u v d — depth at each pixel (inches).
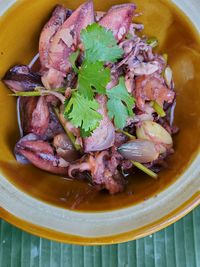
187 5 7.5
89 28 7.3
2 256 8.4
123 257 8.5
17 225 6.9
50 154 7.8
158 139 7.8
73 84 7.7
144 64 7.8
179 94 8.1
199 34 7.6
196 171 7.3
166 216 7.0
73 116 7.3
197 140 7.5
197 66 7.7
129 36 8.0
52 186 7.8
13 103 8.0
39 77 8.0
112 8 7.8
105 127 7.5
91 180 7.9
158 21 8.0
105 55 7.4
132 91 7.8
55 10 7.8
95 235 6.9
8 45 7.7
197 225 8.5
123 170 8.0
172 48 8.1
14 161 7.7
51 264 8.4
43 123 7.9
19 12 7.5
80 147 7.7
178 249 8.5
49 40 7.8
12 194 7.2
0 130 7.7
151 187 7.5
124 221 7.1
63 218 7.1
